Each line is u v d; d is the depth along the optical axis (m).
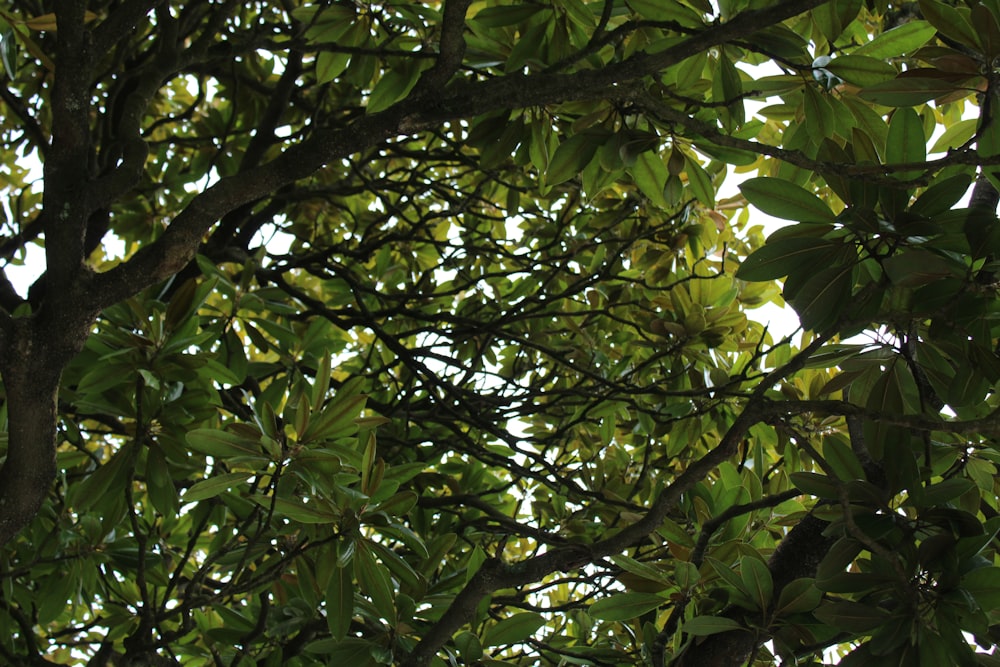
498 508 4.29
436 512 3.84
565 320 4.15
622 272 4.34
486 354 4.52
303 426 2.03
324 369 2.07
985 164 1.59
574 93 1.89
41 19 1.80
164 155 4.57
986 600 1.60
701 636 2.05
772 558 2.13
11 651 2.79
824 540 2.07
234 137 4.50
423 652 1.94
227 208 1.84
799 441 1.71
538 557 1.88
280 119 4.25
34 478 1.88
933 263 1.53
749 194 1.75
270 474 2.07
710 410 3.43
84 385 2.28
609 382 3.38
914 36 2.10
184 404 2.47
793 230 1.78
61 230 1.76
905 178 1.76
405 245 4.61
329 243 5.21
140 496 3.67
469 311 4.59
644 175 2.47
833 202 3.73
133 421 2.49
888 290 1.77
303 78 4.79
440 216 4.08
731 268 4.26
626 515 2.66
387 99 2.70
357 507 2.12
